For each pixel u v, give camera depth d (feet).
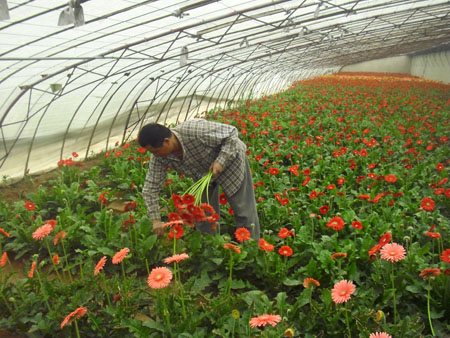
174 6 19.81
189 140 12.37
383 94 65.92
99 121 31.17
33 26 16.71
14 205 18.81
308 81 93.81
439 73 107.45
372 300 10.89
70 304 10.51
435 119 41.16
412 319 10.23
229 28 27.89
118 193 22.53
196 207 10.14
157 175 12.89
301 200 18.61
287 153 27.53
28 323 10.78
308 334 9.95
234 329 9.70
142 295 11.34
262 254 13.11
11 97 20.95
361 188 19.89
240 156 13.42
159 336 10.02
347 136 32.12
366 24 50.06
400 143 31.22
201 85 48.39
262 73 68.69
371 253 10.98
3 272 14.55
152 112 40.19
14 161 24.63
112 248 14.42
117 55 24.67
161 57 28.22
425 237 15.03
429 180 21.21
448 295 10.96
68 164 23.12
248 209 14.21
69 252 15.17
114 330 10.21
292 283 11.93
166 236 14.78
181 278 13.35
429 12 48.55
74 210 19.65
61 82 23.39
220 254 13.35
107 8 17.78
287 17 30.60
